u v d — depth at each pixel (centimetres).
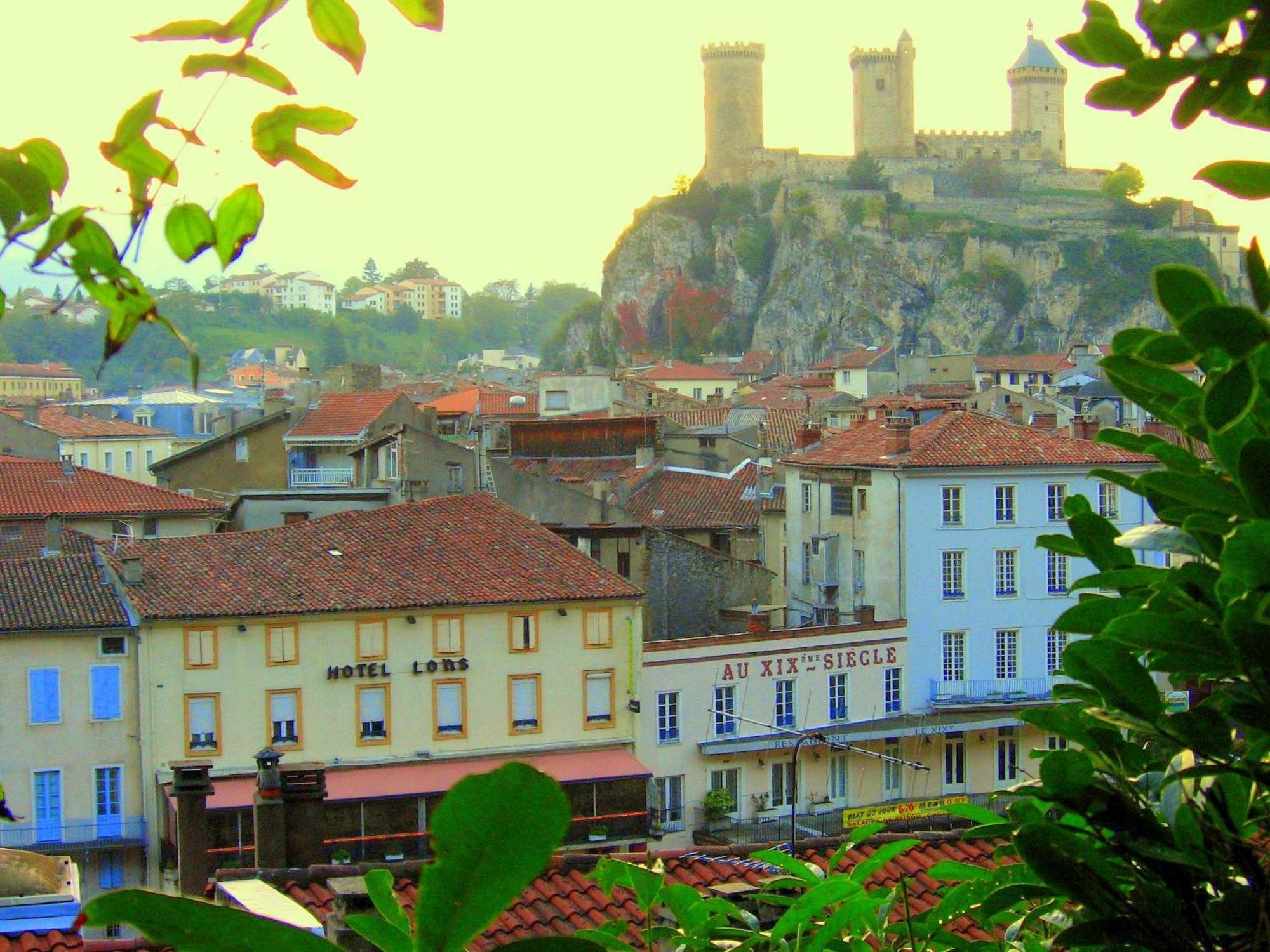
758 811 12612
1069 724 1395
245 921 777
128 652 10894
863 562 14988
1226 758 1167
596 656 12000
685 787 12394
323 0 904
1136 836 1284
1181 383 1180
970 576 14462
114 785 10794
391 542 12294
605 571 12362
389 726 11406
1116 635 1084
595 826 11425
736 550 16938
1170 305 938
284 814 4462
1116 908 1209
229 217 934
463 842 752
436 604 11525
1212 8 851
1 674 10631
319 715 11238
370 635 11375
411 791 11000
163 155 903
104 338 908
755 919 2045
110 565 11575
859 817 11388
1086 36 898
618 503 17538
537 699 11825
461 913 755
